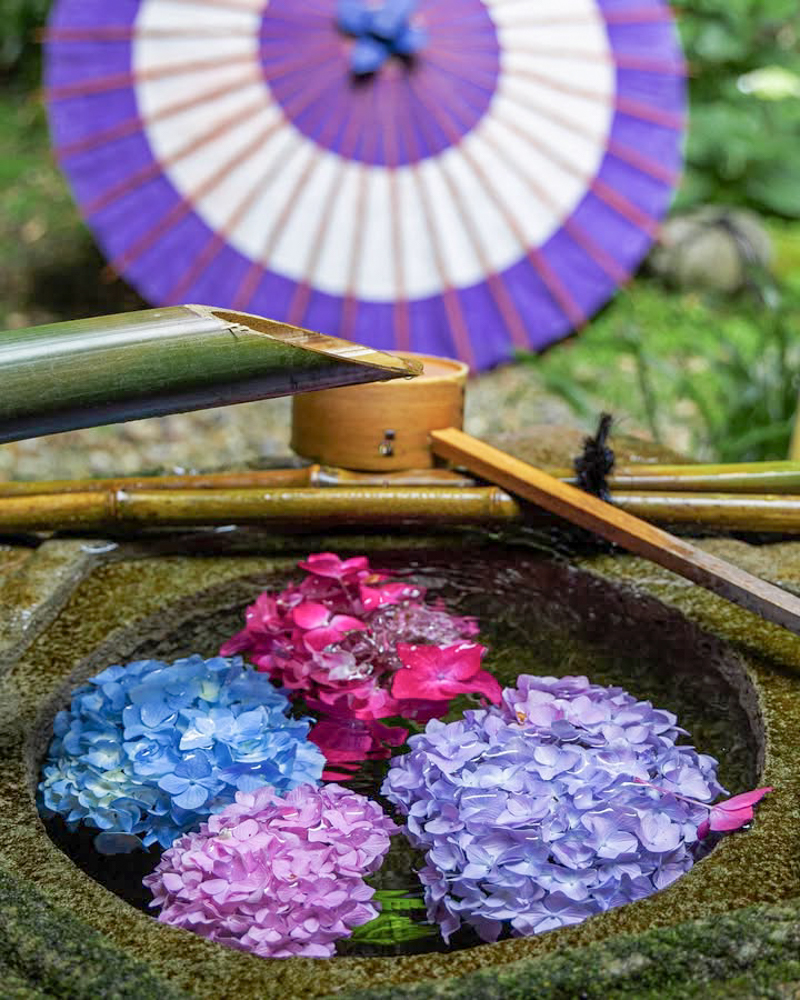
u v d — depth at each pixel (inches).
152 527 58.1
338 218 126.8
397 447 59.5
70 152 127.7
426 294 128.3
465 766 47.6
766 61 183.8
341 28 125.2
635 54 128.6
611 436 67.3
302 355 42.2
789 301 153.4
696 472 58.8
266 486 59.2
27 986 41.5
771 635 53.2
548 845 45.3
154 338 41.9
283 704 50.8
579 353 148.9
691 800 46.5
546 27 128.0
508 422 131.9
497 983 41.3
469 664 51.4
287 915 43.9
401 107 126.3
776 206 179.8
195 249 127.4
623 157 129.0
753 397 96.0
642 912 43.4
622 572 56.9
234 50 126.2
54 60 127.4
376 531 60.1
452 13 127.5
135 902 45.6
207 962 42.3
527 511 57.9
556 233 129.4
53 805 47.7
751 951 41.8
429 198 127.0
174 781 46.9
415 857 46.6
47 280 162.7
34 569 55.9
